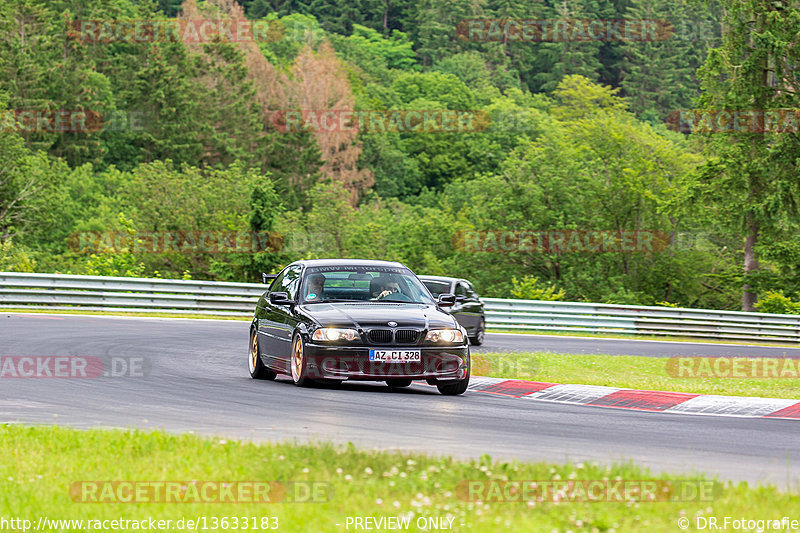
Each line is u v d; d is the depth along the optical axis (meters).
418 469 13.98
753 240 103.31
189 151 198.38
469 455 16.20
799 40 93.06
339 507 11.71
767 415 25.09
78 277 56.72
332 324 24.98
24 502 11.85
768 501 12.47
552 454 16.73
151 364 31.38
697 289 124.81
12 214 137.75
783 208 94.75
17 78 190.12
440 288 46.31
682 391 28.88
